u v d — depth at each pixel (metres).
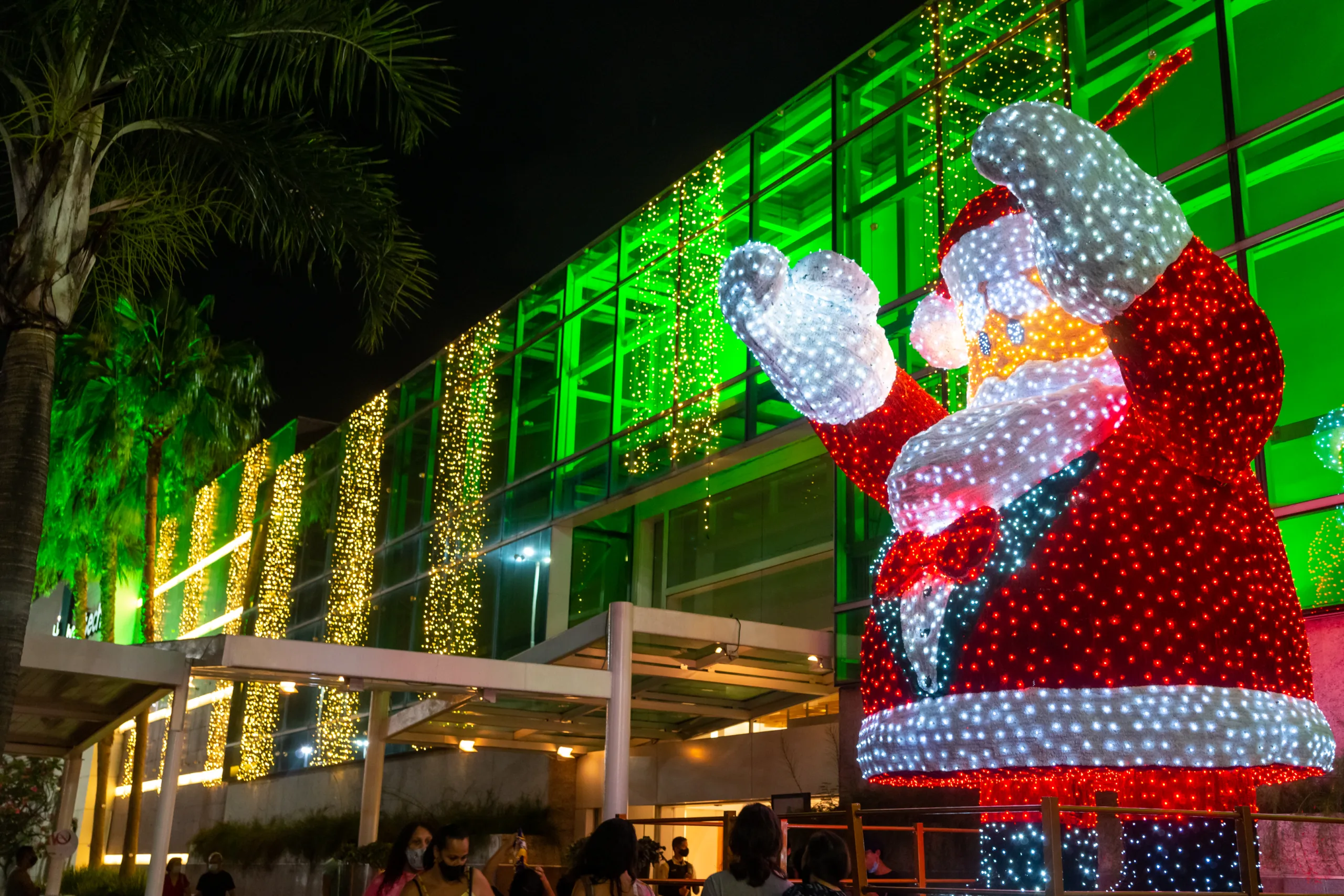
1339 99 10.92
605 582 21.22
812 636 14.63
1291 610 6.50
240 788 34.00
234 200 11.08
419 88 10.69
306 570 32.25
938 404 7.84
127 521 27.73
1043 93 13.77
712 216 18.73
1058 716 6.03
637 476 19.12
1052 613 6.20
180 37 9.63
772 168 17.73
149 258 10.49
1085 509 6.33
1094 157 5.86
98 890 24.14
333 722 28.81
